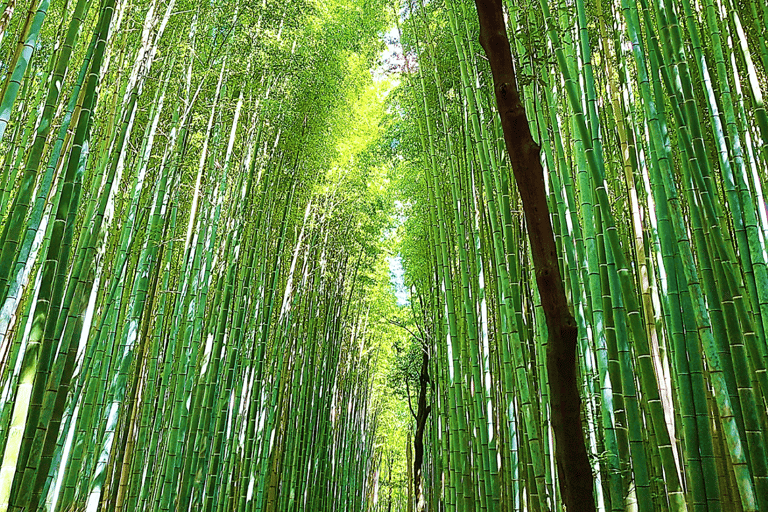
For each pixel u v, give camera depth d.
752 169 2.91
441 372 6.16
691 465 2.24
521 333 3.75
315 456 7.29
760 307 2.44
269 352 6.32
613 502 2.43
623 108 3.42
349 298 8.70
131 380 4.80
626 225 3.61
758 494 2.16
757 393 2.60
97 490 3.29
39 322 2.24
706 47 3.38
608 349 2.58
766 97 3.41
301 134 6.12
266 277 5.98
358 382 10.22
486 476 4.11
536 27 2.85
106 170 3.57
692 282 2.44
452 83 5.78
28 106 3.74
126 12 3.80
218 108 4.98
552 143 3.92
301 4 5.59
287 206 6.11
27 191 2.26
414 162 7.05
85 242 3.14
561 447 1.67
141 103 4.50
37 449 2.24
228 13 4.77
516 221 4.44
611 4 3.70
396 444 15.24
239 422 5.46
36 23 2.40
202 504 4.51
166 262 4.48
